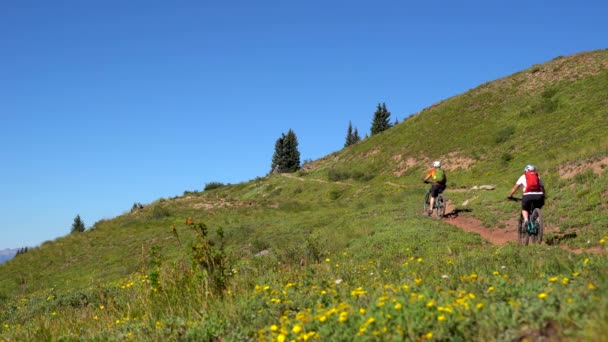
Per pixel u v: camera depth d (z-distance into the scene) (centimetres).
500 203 2200
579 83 5991
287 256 1312
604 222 1397
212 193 8775
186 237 3209
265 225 3181
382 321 511
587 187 1836
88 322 904
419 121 7525
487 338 471
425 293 580
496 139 5572
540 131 5231
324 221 2978
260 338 571
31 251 3622
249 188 8388
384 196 4391
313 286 766
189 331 638
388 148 7225
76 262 3183
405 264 947
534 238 1239
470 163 5344
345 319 529
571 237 1297
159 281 931
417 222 1841
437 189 2045
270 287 827
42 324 885
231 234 2891
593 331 426
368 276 856
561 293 521
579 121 4966
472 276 671
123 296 1134
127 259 2994
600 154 2144
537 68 7181
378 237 1609
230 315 675
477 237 1505
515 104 6419
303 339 530
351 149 8288
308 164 9075
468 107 7088
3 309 1442
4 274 3212
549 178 2211
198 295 835
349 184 6575
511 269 758
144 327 717
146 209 4544
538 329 475
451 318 502
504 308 509
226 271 938
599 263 645
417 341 482
